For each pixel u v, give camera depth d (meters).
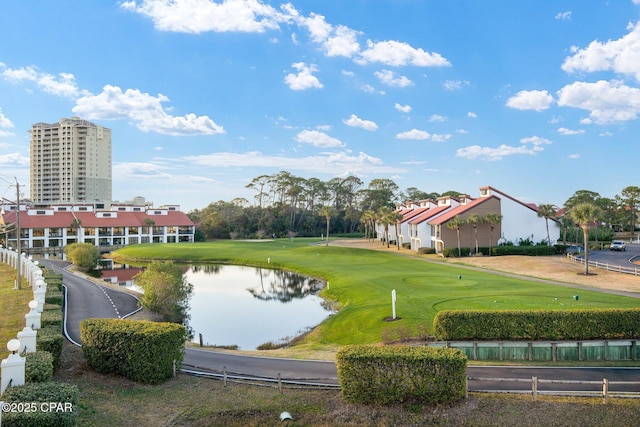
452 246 80.56
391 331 29.84
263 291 57.97
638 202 127.62
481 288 43.00
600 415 16.12
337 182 195.00
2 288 43.59
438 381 17.06
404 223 103.25
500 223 80.31
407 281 50.59
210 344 33.72
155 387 19.45
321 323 38.25
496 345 23.66
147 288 40.84
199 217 186.00
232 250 103.38
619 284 45.19
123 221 134.50
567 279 49.84
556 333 23.91
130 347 19.86
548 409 16.59
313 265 74.31
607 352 23.30
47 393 13.89
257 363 24.22
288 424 15.99
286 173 184.25
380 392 17.28
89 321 22.11
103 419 15.88
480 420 16.00
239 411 17.06
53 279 44.19
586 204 52.44
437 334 24.67
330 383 20.19
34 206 148.88
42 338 20.23
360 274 59.66
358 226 182.12
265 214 170.25
